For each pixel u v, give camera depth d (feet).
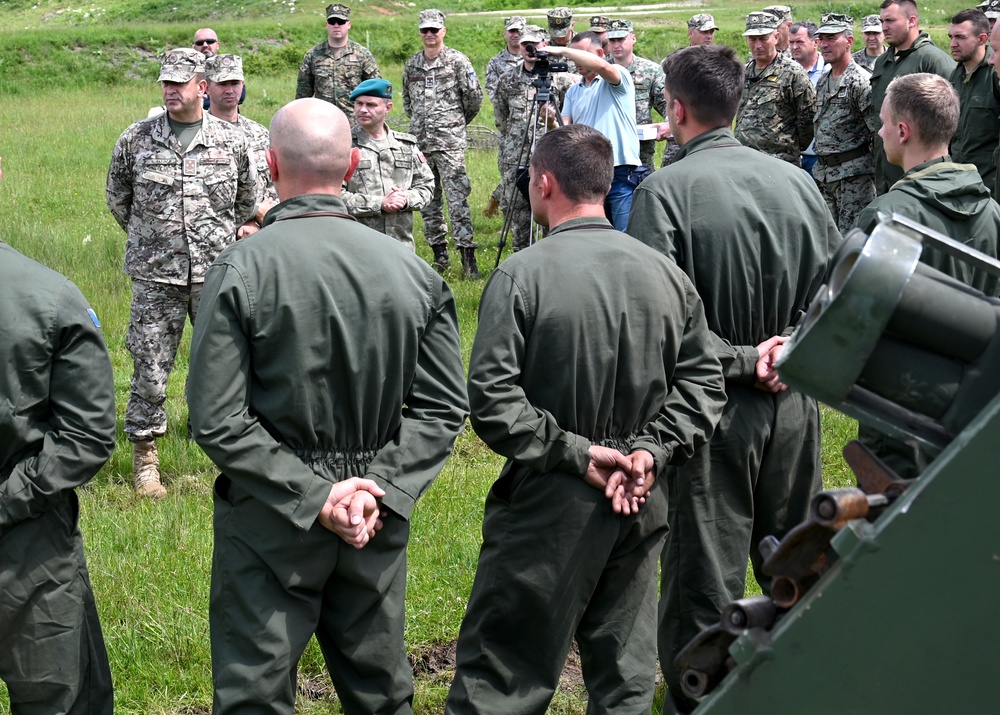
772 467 11.62
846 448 5.88
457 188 32.68
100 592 14.25
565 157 10.28
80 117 66.54
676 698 11.58
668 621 11.51
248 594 9.12
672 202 11.28
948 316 5.24
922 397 5.32
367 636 9.59
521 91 31.81
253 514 9.10
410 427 9.58
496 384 9.63
